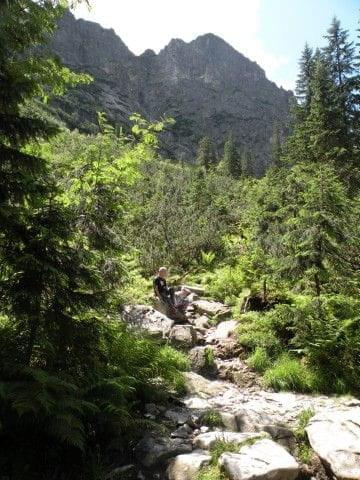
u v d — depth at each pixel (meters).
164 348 8.12
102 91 138.50
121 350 6.47
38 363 5.20
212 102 189.25
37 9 5.14
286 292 10.83
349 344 7.60
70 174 8.03
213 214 20.30
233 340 9.24
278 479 4.49
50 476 4.33
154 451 4.99
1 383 4.01
